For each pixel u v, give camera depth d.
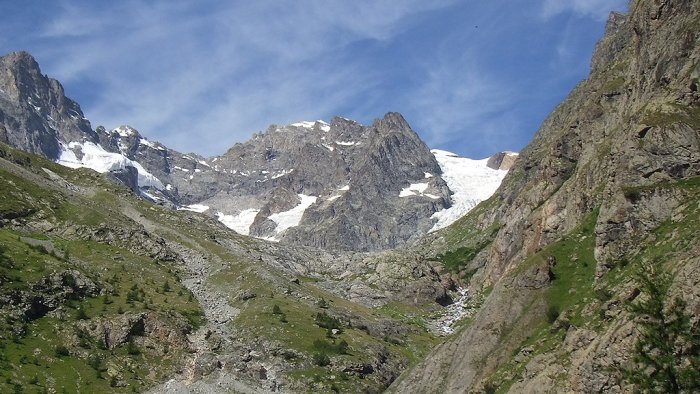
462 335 114.69
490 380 95.81
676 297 56.09
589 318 86.38
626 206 95.69
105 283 162.50
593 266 105.12
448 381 108.00
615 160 111.50
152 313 150.38
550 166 189.12
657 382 52.50
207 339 150.12
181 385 131.75
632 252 91.19
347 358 148.62
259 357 146.12
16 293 139.12
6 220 187.75
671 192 92.62
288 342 151.62
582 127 185.25
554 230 146.88
